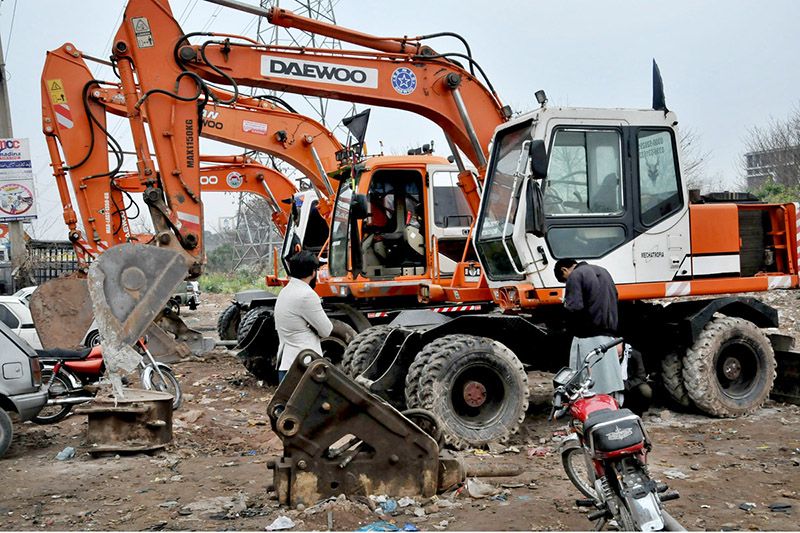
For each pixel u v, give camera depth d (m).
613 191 7.44
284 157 13.34
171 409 6.93
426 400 6.57
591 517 3.92
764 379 7.88
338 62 8.89
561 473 5.74
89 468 6.16
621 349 6.20
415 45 9.09
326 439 4.89
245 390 10.35
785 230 8.35
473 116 9.16
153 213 8.16
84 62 10.98
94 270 6.36
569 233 7.25
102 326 6.39
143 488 5.54
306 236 12.11
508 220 7.26
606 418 3.87
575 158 7.34
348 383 4.88
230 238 53.75
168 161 8.35
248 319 11.19
